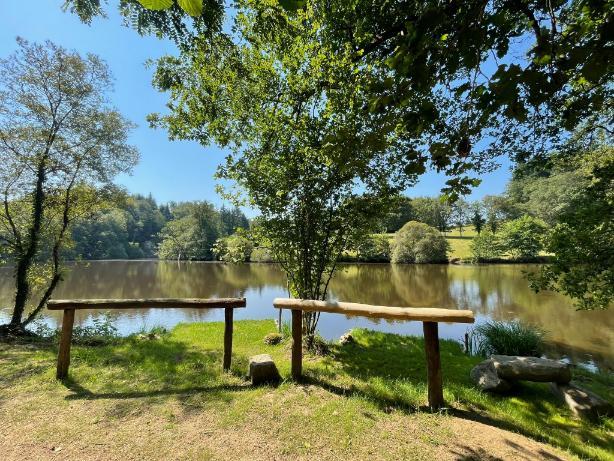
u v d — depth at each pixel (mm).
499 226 54469
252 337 7422
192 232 60250
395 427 3170
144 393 3846
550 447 3025
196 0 1056
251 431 3055
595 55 1609
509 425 3422
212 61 5883
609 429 3516
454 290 21078
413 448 2844
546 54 1829
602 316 13469
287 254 6305
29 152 8656
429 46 2021
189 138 6938
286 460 2664
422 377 4832
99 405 3529
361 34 3793
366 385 4195
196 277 30547
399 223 63094
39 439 2883
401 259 41625
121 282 26172
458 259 41750
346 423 3191
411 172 2725
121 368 4746
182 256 61938
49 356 5285
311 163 5672
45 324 9664
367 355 5941
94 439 2898
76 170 9289
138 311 14914
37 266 9531
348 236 6172
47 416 3283
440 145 2574
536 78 1776
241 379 4316
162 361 5227
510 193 62438
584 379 5945
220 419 3252
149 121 6828
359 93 4418
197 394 3814
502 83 1821
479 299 17969
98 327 9203
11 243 8703
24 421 3178
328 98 5402
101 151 9633
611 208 6195
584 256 6312
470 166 2736
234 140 6781
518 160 6363
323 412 3393
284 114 5934
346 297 18703
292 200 5980
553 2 1956
